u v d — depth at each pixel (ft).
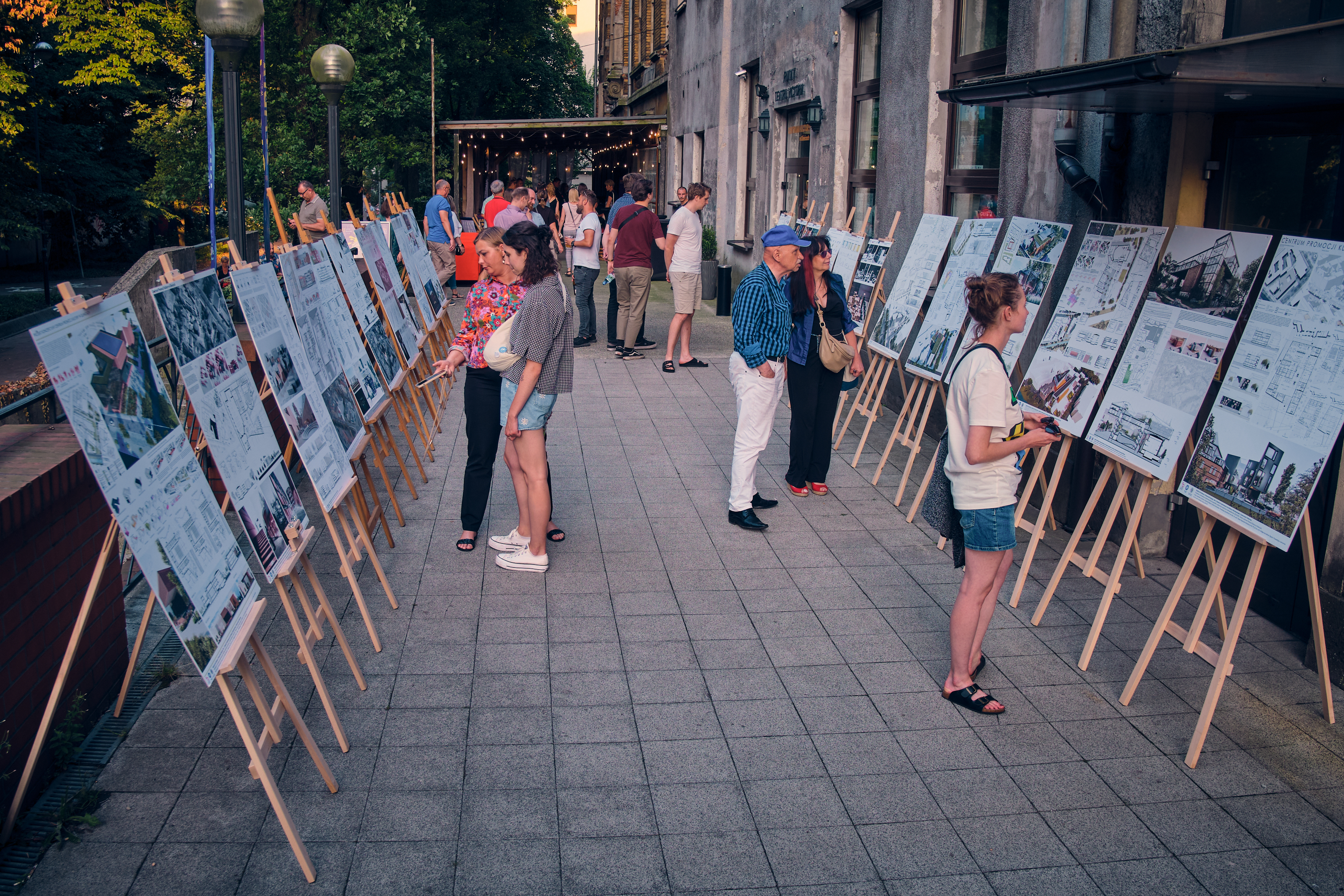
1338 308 12.36
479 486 19.54
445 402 30.30
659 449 26.91
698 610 17.22
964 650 14.15
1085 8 20.43
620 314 38.63
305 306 16.57
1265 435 12.98
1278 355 13.11
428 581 18.22
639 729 13.51
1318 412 12.25
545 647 15.79
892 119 31.45
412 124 78.59
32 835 11.10
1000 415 13.28
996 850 11.21
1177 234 15.65
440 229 52.49
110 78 70.13
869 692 14.60
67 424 14.06
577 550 19.85
